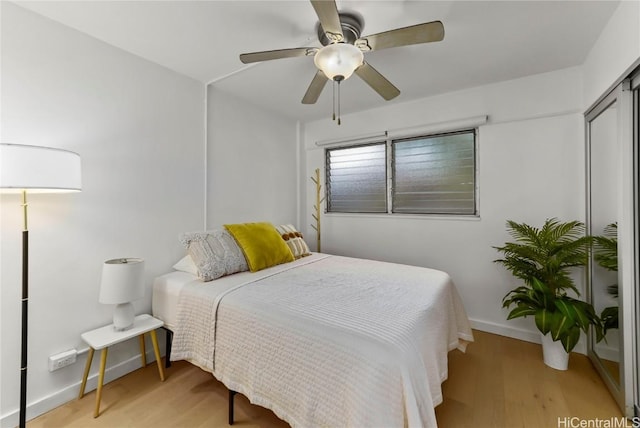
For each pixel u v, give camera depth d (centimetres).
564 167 235
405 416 105
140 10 160
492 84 260
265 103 311
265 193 330
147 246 218
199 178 256
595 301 208
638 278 157
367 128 332
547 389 183
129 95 206
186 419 158
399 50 203
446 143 298
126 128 205
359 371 112
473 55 210
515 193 255
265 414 162
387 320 134
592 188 214
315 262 259
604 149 193
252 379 143
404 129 306
